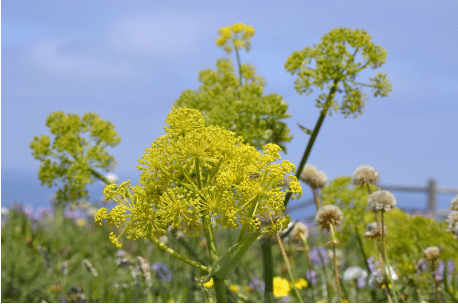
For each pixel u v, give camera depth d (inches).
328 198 146.9
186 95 159.5
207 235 65.9
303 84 128.6
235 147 65.3
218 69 186.1
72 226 292.4
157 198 64.2
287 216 62.9
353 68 126.0
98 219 63.9
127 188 65.7
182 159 65.4
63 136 154.8
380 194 105.6
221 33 174.1
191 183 65.3
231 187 63.6
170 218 62.4
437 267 129.4
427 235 134.7
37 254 216.5
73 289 143.4
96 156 155.0
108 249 236.5
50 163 154.4
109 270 188.7
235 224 61.2
